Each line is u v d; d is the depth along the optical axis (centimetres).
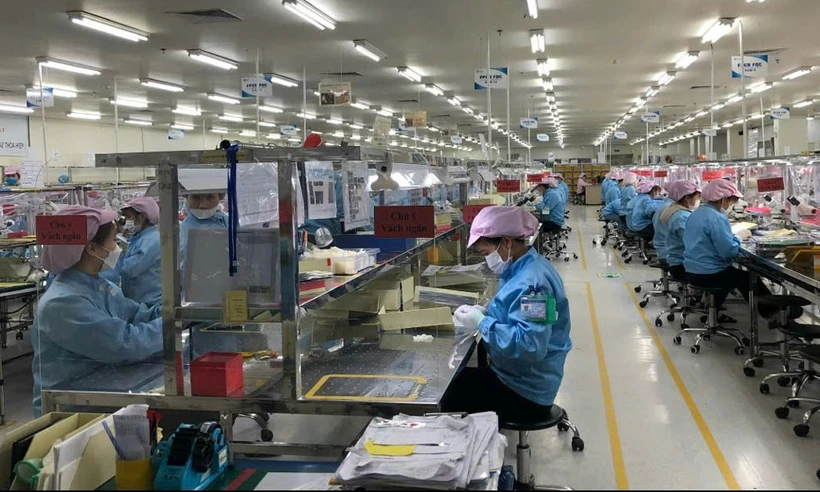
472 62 1112
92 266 251
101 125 1877
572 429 328
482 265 447
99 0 687
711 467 304
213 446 156
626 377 443
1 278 510
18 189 617
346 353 256
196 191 219
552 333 250
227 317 202
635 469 304
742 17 820
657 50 1024
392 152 240
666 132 2792
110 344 234
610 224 1421
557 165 2622
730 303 678
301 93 1430
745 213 735
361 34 880
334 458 246
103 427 172
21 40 861
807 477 291
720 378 436
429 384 218
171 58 1004
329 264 273
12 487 162
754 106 1878
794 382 398
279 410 206
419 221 253
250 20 787
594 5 759
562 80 1338
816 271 358
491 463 149
